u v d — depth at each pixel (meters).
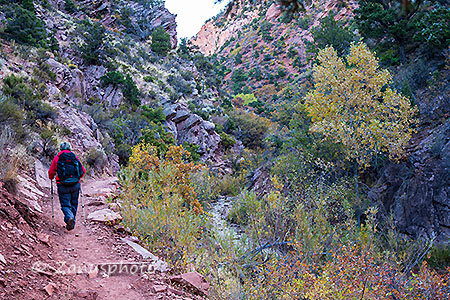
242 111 73.75
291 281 6.30
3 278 3.22
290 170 16.66
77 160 5.86
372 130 13.95
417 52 21.16
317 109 15.85
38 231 4.98
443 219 11.73
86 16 66.38
